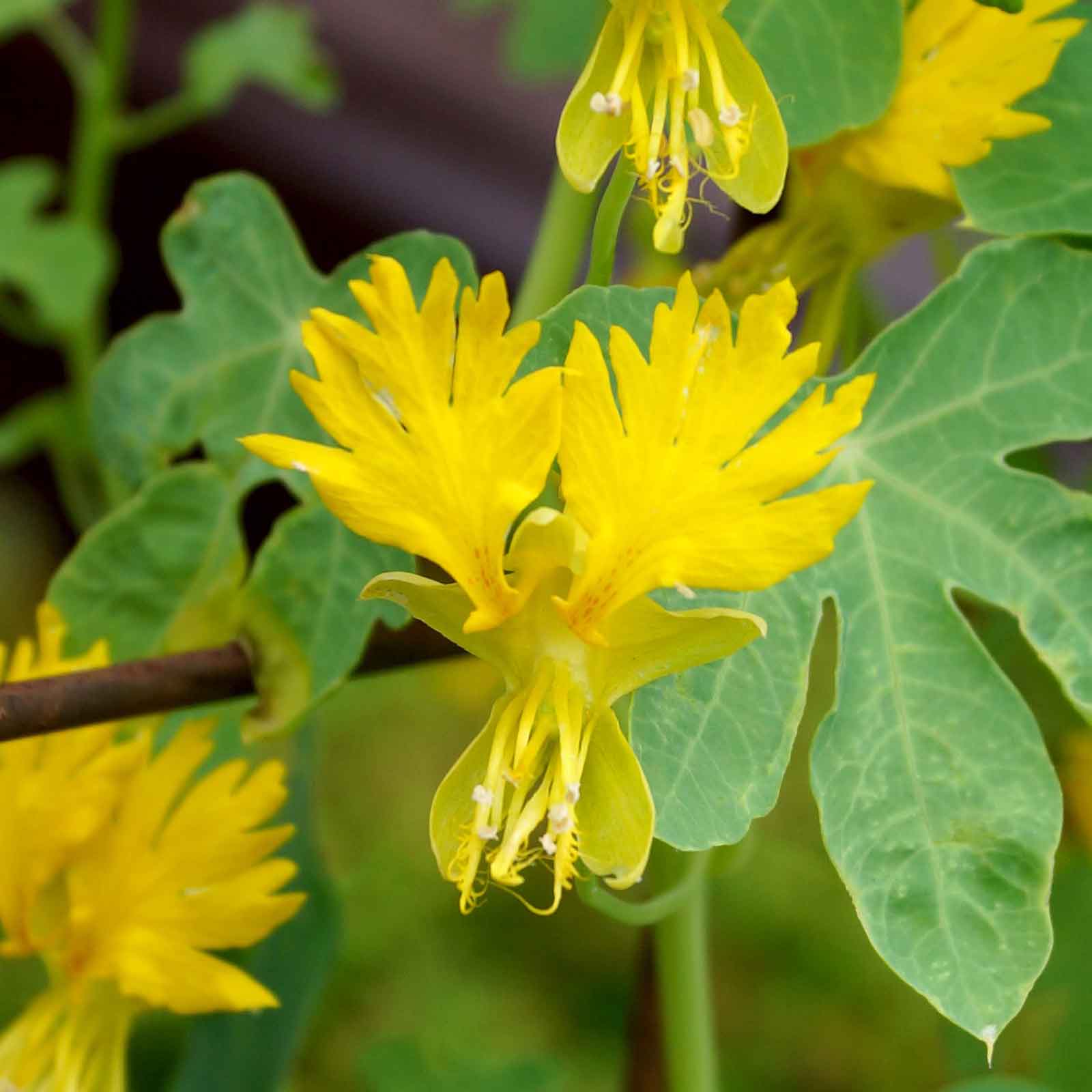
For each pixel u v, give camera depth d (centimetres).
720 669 27
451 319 26
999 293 28
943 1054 35
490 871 27
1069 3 28
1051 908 33
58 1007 29
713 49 27
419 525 27
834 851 28
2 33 48
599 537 27
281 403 30
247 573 30
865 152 29
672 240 27
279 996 31
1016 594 28
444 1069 34
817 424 26
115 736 29
